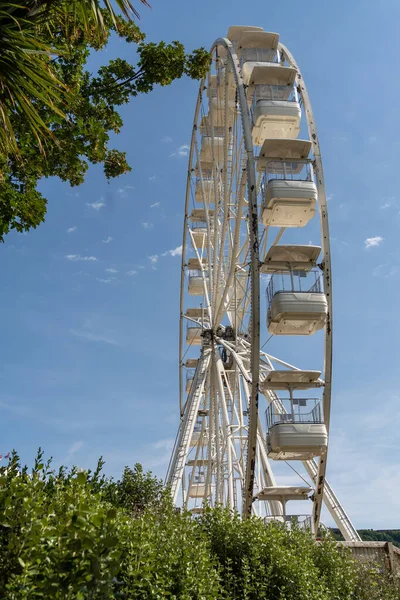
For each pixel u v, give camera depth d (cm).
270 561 1091
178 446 2675
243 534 1120
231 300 2922
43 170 1480
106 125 1559
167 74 1498
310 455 2056
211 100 3066
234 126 2567
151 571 789
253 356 1950
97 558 575
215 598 870
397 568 1581
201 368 2959
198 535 1030
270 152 2264
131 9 855
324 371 2041
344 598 1264
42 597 606
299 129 2377
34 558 586
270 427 2023
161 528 917
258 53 2616
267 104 2316
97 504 745
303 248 2092
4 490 621
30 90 827
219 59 2897
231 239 2566
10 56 795
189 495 3362
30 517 600
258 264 2011
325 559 1320
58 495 741
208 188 3456
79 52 1438
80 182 1611
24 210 1417
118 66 1523
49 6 852
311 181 2170
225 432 2684
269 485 2547
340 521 2475
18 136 1312
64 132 1405
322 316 2050
